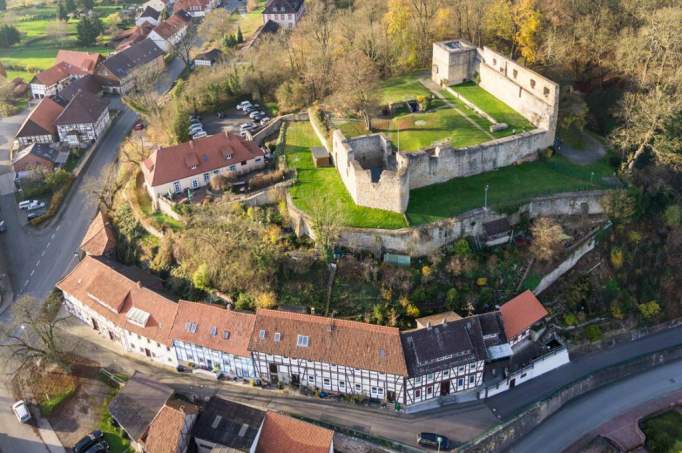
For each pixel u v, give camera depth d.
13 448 81.38
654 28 109.31
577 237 98.25
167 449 75.69
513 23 127.94
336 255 93.94
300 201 101.06
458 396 84.94
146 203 113.56
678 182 105.38
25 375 91.44
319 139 119.88
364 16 152.38
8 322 100.88
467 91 124.06
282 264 94.06
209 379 89.19
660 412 86.62
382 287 90.69
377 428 80.75
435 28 139.75
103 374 90.94
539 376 89.12
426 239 92.38
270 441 76.94
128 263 106.69
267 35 171.12
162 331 90.19
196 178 111.31
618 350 94.25
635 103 107.81
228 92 148.25
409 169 98.44
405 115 119.56
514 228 97.38
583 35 121.00
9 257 114.88
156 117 139.50
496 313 87.44
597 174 103.12
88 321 100.62
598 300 96.25
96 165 139.38
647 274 99.69
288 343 83.94
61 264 112.06
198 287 96.12
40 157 138.62
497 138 106.69
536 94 108.88
